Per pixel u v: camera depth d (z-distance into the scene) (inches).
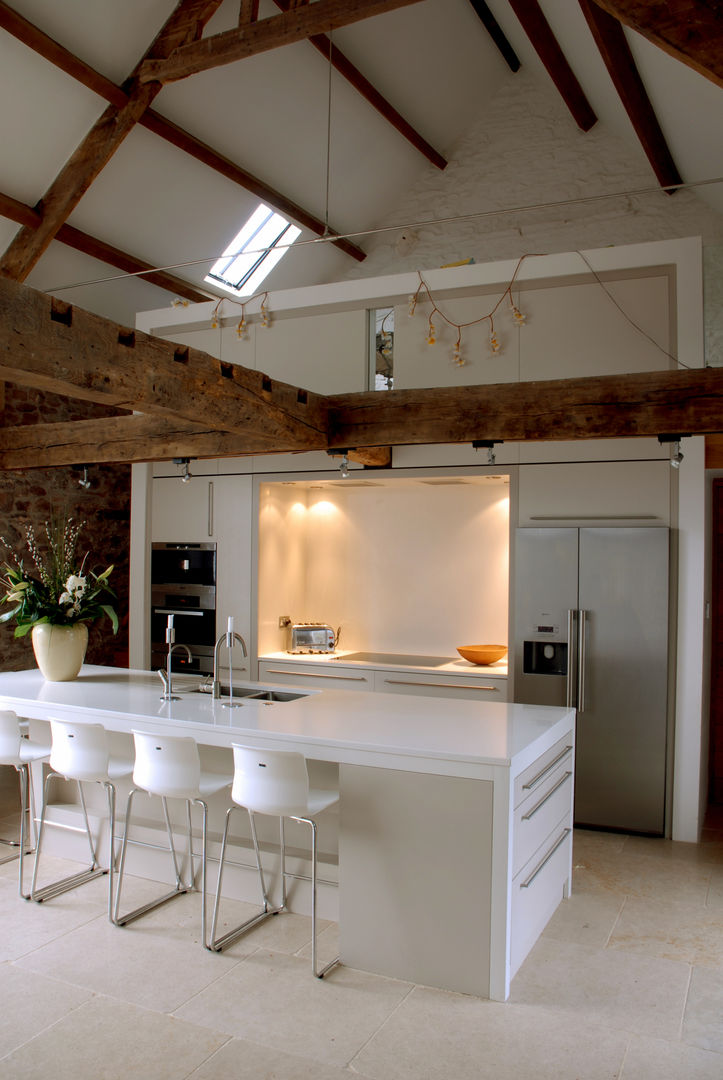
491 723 141.4
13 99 218.4
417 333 213.9
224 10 236.7
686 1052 105.6
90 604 189.5
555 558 197.5
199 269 314.7
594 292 195.9
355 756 127.0
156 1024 110.8
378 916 125.0
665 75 202.5
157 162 261.1
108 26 217.3
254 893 149.5
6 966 126.2
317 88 271.6
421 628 247.4
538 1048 106.1
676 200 300.7
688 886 161.5
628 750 191.3
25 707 164.7
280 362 232.4
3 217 247.1
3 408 281.7
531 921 132.1
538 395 155.9
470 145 336.2
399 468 216.7
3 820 197.3
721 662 229.8
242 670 239.6
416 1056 104.2
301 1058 103.6
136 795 165.9
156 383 123.6
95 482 320.5
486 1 280.7
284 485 244.5
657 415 147.2
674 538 188.5
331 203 326.3
